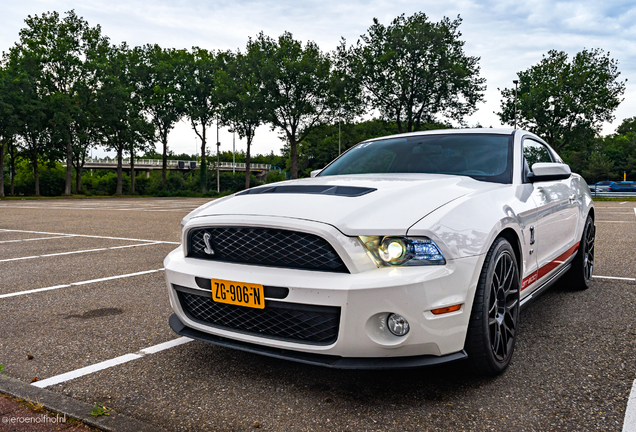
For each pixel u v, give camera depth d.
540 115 36.56
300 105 43.72
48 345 2.94
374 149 3.68
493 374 2.35
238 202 2.46
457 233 2.11
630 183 51.03
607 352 2.67
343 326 2.00
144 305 3.83
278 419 1.99
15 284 4.66
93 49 44.91
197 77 53.91
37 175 45.59
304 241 2.11
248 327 2.29
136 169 78.25
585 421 1.92
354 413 2.03
